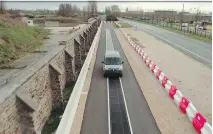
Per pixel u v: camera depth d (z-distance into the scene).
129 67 30.64
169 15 154.75
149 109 18.00
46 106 16.45
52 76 17.62
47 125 15.88
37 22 94.62
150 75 26.77
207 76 26.59
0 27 32.84
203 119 14.25
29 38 34.94
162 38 61.12
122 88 22.69
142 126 15.52
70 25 85.62
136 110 17.84
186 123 15.72
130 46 47.47
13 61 24.91
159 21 132.75
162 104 18.69
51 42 37.34
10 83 12.22
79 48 29.44
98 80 25.08
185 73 27.75
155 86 22.98
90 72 27.66
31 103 12.11
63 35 45.66
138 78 25.58
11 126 11.00
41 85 15.42
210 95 20.81
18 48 29.23
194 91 21.80
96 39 49.69
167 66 31.05
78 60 29.67
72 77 23.91
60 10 145.25
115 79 25.53
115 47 46.06
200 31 78.56
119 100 19.73
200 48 46.16
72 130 14.84
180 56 37.78
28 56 27.33
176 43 52.59
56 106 18.28
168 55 38.41
